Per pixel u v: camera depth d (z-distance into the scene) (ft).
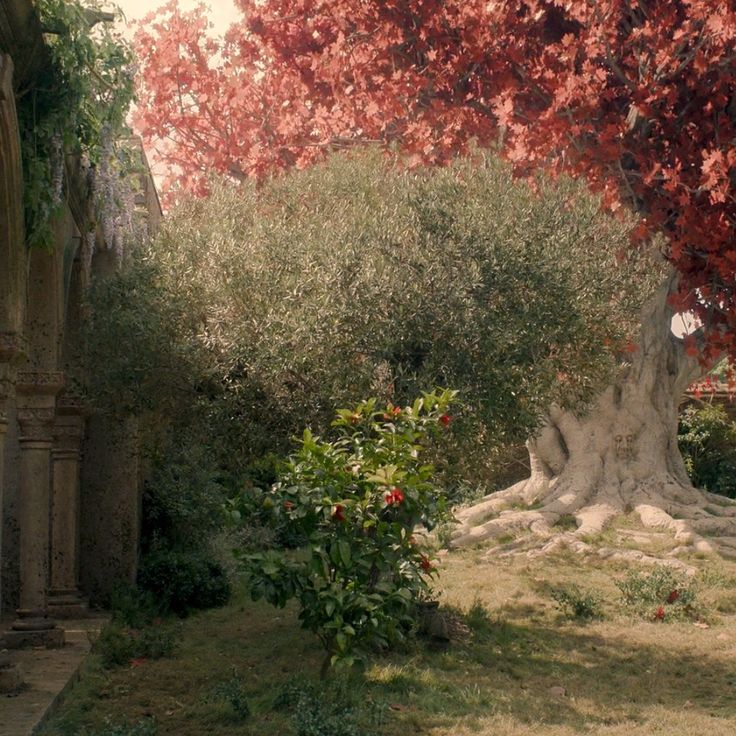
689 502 55.36
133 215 45.57
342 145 58.13
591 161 46.91
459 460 32.78
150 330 35.24
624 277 37.81
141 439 43.62
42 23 28.63
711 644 34.91
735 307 52.03
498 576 45.78
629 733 24.20
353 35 54.80
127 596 42.16
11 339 26.66
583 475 56.13
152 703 27.04
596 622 38.52
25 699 25.22
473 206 33.27
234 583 48.75
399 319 31.50
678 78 49.65
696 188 49.42
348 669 28.73
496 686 29.25
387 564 25.57
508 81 48.78
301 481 25.48
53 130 29.48
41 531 33.60
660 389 57.67
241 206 37.65
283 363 31.58
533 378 32.99
